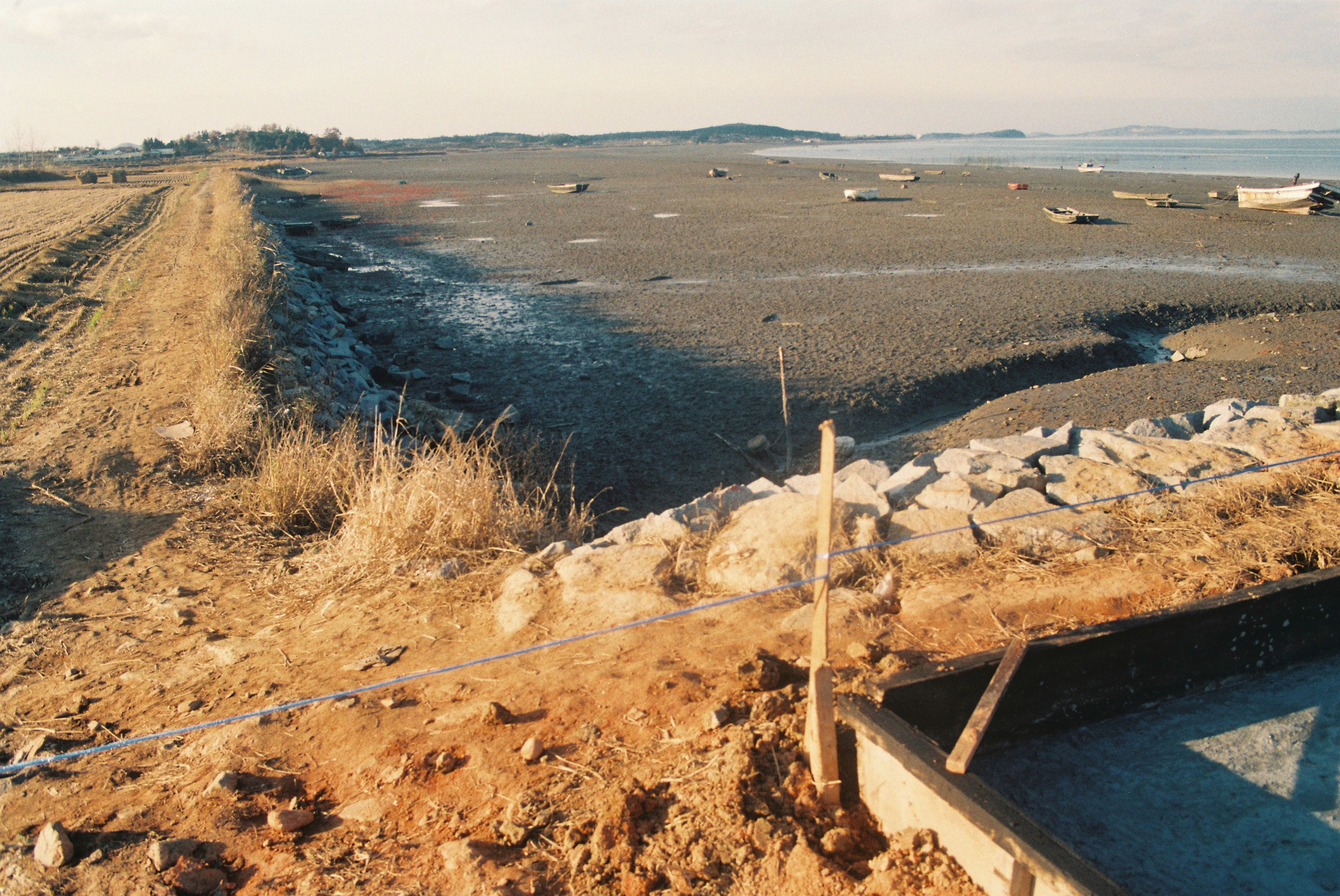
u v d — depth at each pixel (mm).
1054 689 3414
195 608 5398
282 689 4180
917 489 5391
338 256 30438
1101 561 4445
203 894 2959
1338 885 2766
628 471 11344
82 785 3592
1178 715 3602
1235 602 3641
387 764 3467
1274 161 96438
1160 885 2766
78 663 4812
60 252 23375
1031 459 5816
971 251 28297
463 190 64188
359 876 2910
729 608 4270
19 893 3033
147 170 90812
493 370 16172
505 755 3412
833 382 14594
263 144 160125
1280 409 6836
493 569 5242
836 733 3166
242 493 7281
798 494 5258
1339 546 4422
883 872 2598
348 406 11359
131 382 11023
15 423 9531
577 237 34969
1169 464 5566
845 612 4051
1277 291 20328
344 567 5586
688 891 2672
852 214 40719
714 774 3076
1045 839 2283
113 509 7207
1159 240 29438
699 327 18938
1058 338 16906
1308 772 3258
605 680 3791
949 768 2584
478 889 2764
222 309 12539
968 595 4121
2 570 6117
